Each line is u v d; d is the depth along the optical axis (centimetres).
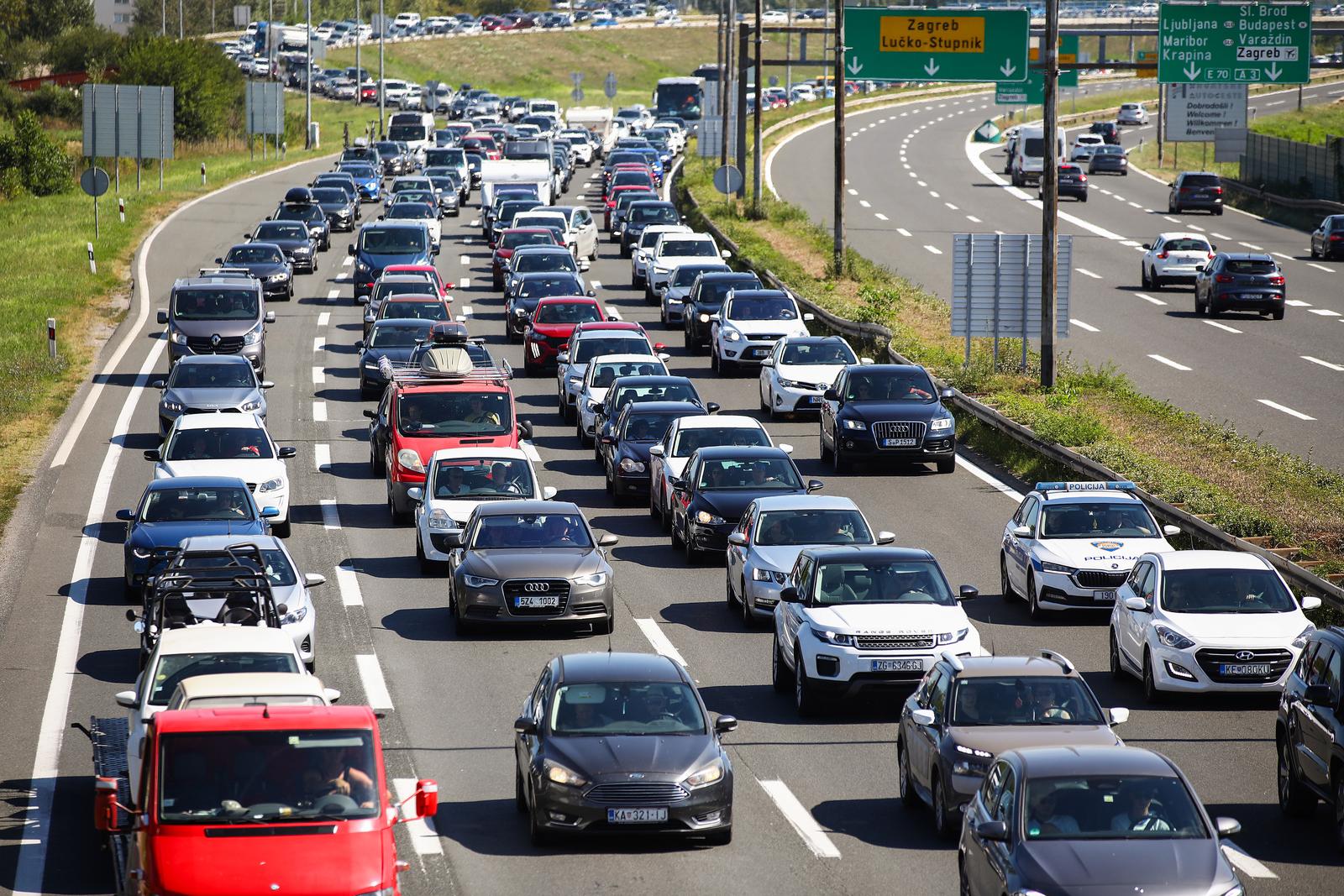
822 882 2512
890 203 14500
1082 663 3875
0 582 4638
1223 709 3519
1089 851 2141
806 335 7869
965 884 2348
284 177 16038
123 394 7406
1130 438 6191
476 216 14475
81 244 11106
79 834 2803
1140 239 12731
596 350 7106
